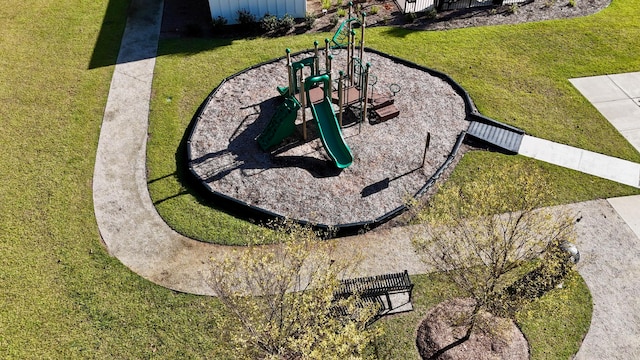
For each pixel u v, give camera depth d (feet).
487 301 25.85
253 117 45.62
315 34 57.00
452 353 28.76
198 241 35.68
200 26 59.06
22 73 51.37
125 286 32.91
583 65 51.47
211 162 41.24
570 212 33.63
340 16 59.82
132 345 29.78
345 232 36.09
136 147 43.27
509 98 47.55
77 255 34.86
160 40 56.54
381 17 59.77
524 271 29.99
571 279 26.43
